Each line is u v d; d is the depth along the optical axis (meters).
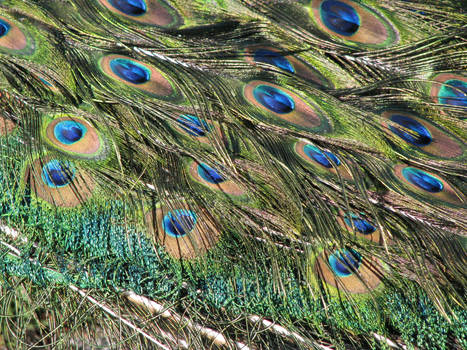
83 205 1.35
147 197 1.35
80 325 1.35
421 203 1.35
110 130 1.36
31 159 1.36
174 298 1.35
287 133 1.36
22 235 1.35
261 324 1.34
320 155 1.36
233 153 1.36
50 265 1.35
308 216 1.34
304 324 1.34
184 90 1.37
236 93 1.37
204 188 1.35
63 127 1.36
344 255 1.34
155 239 1.35
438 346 1.33
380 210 1.35
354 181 1.35
